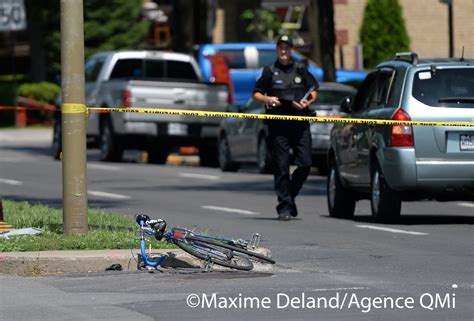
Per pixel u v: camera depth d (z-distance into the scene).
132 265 41.09
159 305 34.50
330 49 110.44
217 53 136.25
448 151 56.47
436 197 58.28
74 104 44.66
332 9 110.56
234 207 68.75
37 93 189.38
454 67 57.31
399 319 32.50
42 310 33.62
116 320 32.22
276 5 170.12
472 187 56.69
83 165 44.88
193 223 58.34
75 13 44.34
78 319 32.34
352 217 63.81
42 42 196.00
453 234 53.62
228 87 112.00
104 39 191.62
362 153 60.12
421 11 158.25
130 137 112.69
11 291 36.84
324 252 46.72
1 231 46.69
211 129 111.38
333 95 96.50
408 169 56.41
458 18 157.75
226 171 104.69
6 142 162.50
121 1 191.38
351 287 37.69
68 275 40.03
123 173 99.56
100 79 114.69
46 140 166.12
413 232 54.44
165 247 42.44
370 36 152.25
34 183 88.12
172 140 111.44
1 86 192.00
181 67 117.56
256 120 98.44
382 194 58.19
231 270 41.06
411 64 57.84
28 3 192.62
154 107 109.69
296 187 60.34
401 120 56.44
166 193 79.19
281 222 59.41
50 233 45.12
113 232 45.47
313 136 94.44
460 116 56.41
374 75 61.88
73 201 44.78
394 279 39.47
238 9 172.62
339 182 63.31
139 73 116.00
